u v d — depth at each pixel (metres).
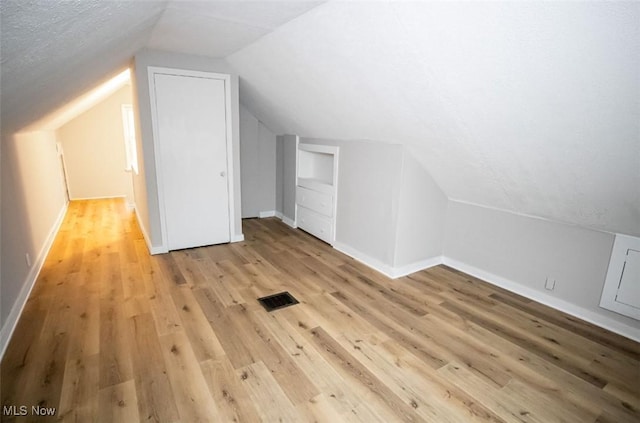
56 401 1.63
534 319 2.53
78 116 5.79
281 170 5.13
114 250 3.71
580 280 2.55
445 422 1.59
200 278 3.07
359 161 3.47
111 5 1.32
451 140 2.49
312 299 2.74
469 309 2.65
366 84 2.47
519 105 1.82
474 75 1.81
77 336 2.16
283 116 4.18
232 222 4.06
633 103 1.45
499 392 1.78
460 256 3.41
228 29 2.55
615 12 1.19
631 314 2.30
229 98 3.73
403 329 2.35
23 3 0.83
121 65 3.33
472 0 1.45
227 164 3.89
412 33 1.80
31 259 2.94
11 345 2.05
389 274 3.25
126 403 1.63
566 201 2.35
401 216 3.12
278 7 2.09
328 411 1.63
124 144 6.16
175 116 3.49
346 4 1.90
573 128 1.76
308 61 2.68
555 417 1.63
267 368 1.92
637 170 1.78
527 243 2.84
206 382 1.79
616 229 2.30
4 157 2.55
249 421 1.56
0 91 1.41
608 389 1.82
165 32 2.67
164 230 3.64
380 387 1.80
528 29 1.42
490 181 2.71
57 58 1.54
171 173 3.58
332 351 2.09
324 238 4.19
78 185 6.02
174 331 2.24
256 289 2.89
